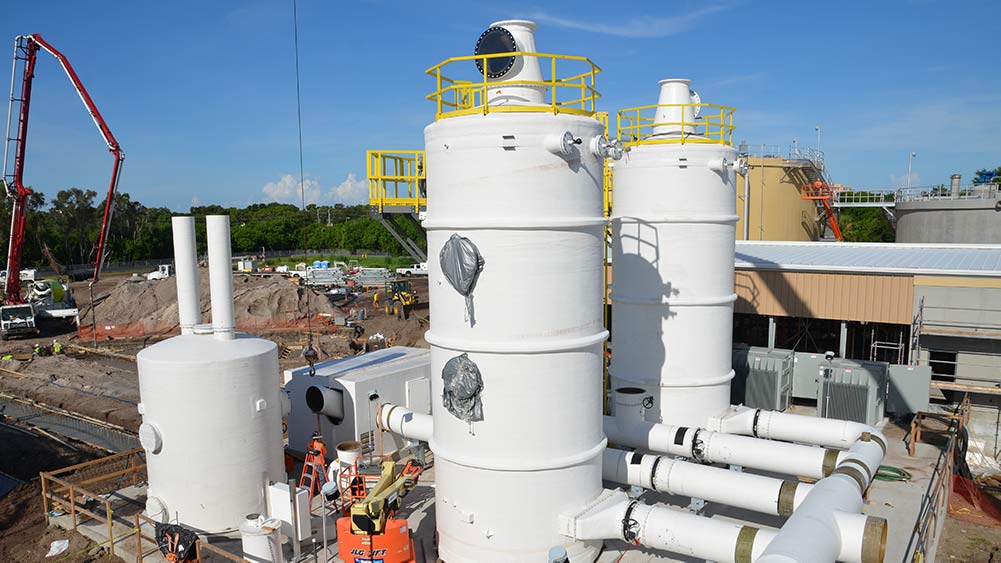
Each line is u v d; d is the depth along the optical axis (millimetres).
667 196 16766
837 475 11828
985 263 22281
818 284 22766
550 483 12258
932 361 22172
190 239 16344
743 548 11078
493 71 12602
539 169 11617
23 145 51062
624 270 17609
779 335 28812
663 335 17172
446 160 12070
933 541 14016
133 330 47656
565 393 12227
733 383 22359
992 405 21375
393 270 90125
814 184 44562
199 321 16734
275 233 133375
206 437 14602
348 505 14695
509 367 11922
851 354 27859
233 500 14953
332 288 70250
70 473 20125
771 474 17469
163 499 15078
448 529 13023
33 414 27625
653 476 14047
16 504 17781
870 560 9633
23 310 48438
